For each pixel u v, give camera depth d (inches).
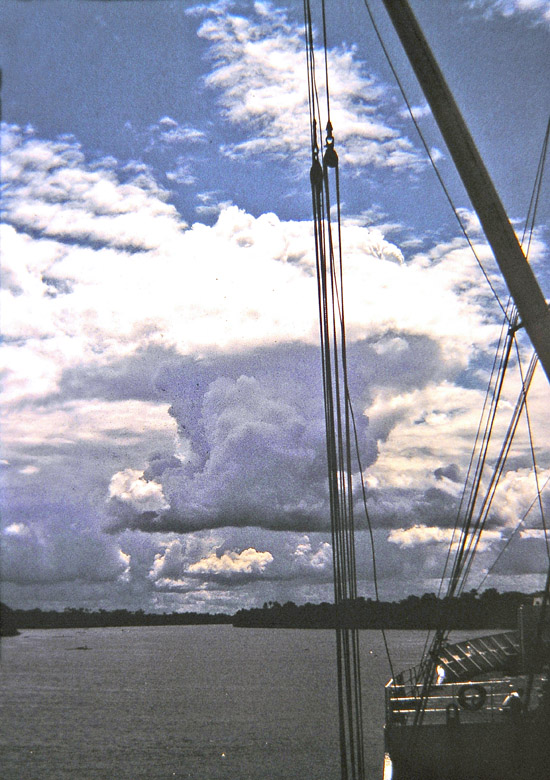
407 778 1284.4
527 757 1234.0
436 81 1026.1
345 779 748.0
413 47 1029.8
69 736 4382.4
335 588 794.8
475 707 1348.4
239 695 6560.0
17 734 4441.4
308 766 3440.0
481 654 1806.1
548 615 1339.8
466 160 1027.3
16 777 3358.8
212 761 3634.4
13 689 7116.1
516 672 1738.4
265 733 4382.4
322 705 5738.2
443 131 1038.4
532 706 1334.9
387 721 1441.9
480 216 1024.9
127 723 4891.7
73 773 3437.5
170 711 5482.3
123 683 7785.4
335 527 799.1
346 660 778.8
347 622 787.4
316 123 843.4
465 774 1263.5
